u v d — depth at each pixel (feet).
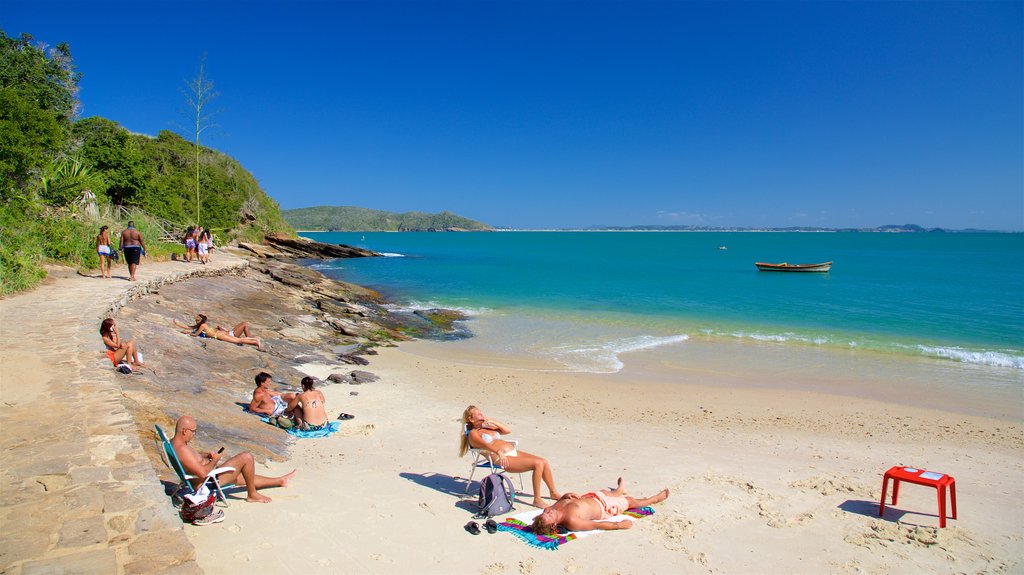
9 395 23.65
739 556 19.99
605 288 123.24
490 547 19.42
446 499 23.68
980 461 32.35
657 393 46.37
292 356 52.44
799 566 19.49
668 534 21.36
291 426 32.91
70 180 77.56
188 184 162.81
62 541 13.43
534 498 23.63
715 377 51.70
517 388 46.96
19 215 62.18
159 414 26.37
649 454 31.71
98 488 16.11
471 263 217.15
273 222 228.02
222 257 114.62
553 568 18.33
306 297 89.40
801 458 32.04
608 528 21.36
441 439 33.24
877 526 22.81
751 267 199.21
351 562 17.37
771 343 66.23
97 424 20.79
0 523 14.08
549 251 344.90
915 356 60.08
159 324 48.19
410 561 17.92
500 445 23.80
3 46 102.22
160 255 88.63
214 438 26.12
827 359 58.59
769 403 43.98
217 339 49.96
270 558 16.85
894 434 37.17
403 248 388.57
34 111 73.20
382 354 58.54
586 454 31.32
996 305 97.04
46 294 48.60
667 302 100.53
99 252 59.62
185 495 18.33
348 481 24.77
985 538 22.00
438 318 81.92
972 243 532.32
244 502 20.62
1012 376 52.24
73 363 28.48
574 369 54.13
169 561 12.98
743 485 26.94
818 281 143.33
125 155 109.91
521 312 88.53
